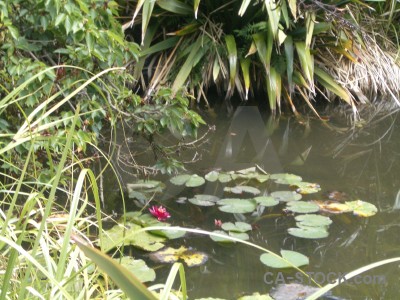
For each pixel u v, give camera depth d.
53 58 3.51
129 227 3.23
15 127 3.21
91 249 0.96
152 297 0.95
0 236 1.38
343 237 3.30
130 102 3.61
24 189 3.47
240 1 5.87
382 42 6.94
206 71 5.95
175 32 5.83
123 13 6.03
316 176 4.27
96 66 3.39
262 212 3.58
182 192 3.84
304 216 3.49
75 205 1.40
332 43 6.16
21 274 1.81
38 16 3.13
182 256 3.00
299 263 2.96
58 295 1.58
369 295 2.70
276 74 5.80
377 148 4.93
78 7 3.16
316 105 6.12
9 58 3.02
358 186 4.09
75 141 3.05
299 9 5.66
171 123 3.67
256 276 2.85
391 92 6.15
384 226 3.46
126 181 3.95
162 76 5.82
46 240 2.04
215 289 2.72
